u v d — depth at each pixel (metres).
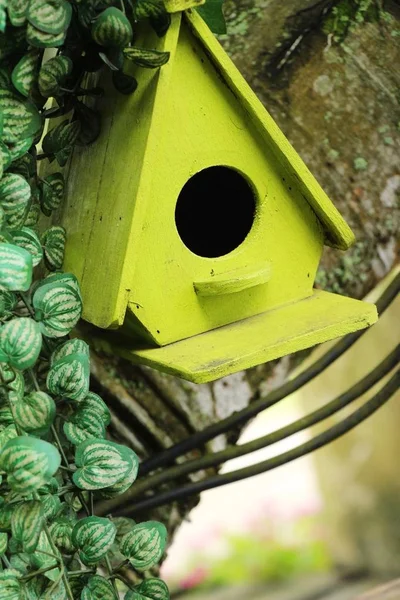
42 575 1.08
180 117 1.09
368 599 1.28
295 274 1.15
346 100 1.25
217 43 1.09
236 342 1.11
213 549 3.36
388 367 1.21
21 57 1.08
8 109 1.07
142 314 1.11
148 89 1.08
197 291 1.12
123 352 1.13
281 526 3.40
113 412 1.25
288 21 1.25
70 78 1.10
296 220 1.14
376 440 3.21
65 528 1.09
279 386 1.28
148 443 1.26
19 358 1.05
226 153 1.11
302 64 1.25
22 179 1.07
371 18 1.25
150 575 1.27
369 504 3.30
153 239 1.10
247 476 1.22
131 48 1.06
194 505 1.29
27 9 1.05
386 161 1.25
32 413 1.06
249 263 1.13
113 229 1.09
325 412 1.22
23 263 1.05
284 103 1.24
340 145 1.25
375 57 1.25
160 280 1.11
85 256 1.12
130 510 1.23
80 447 1.08
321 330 1.11
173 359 1.09
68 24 1.06
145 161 1.08
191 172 1.11
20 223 1.08
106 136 1.11
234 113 1.11
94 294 1.10
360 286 1.26
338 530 3.35
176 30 1.07
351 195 1.25
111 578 1.09
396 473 3.23
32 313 1.08
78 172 1.14
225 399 1.27
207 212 1.20
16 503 1.06
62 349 1.09
